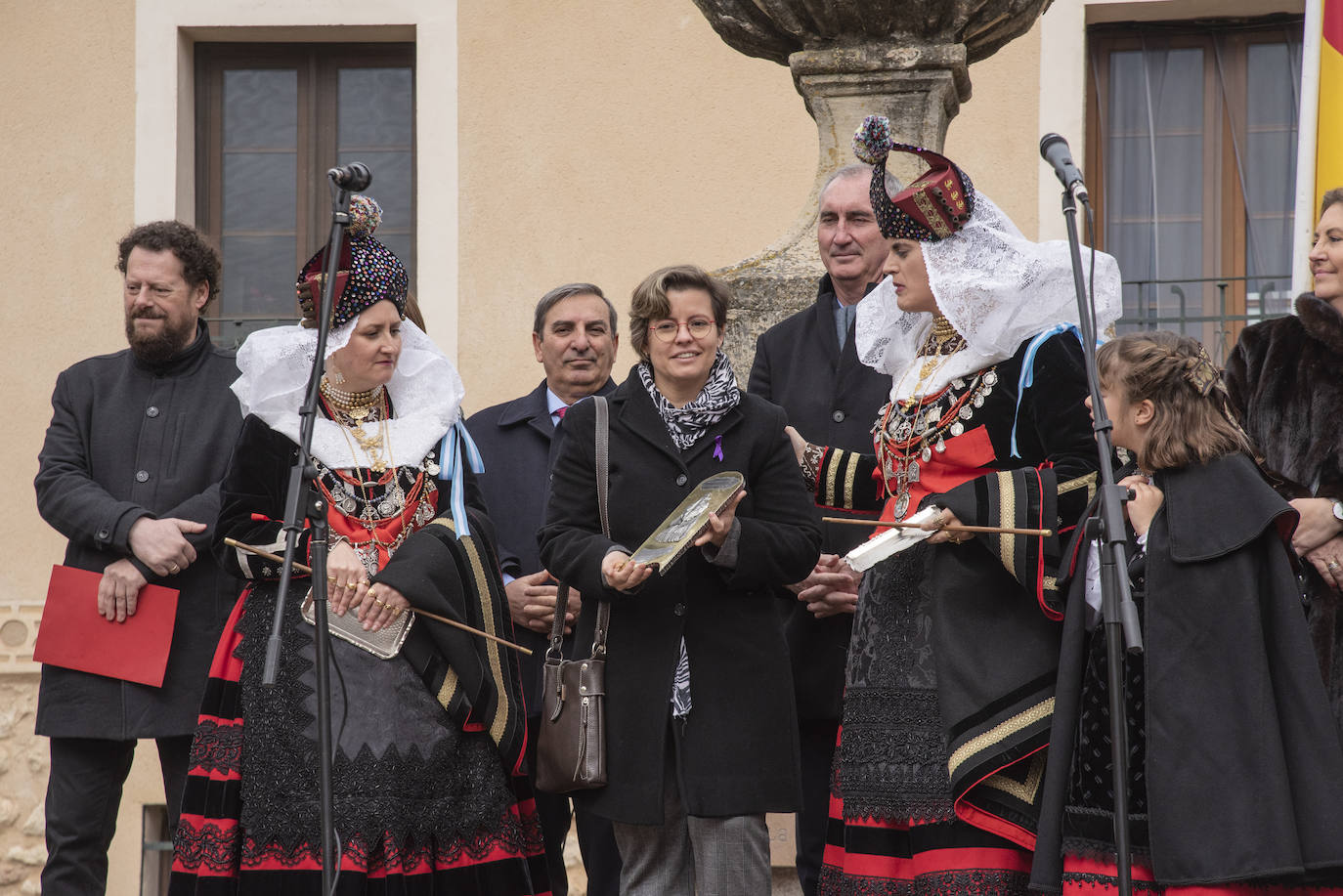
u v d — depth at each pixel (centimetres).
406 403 413
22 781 796
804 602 438
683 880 398
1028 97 812
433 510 405
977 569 369
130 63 853
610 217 835
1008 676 360
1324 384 444
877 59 527
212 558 484
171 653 478
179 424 498
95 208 851
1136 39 838
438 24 850
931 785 364
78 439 502
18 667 805
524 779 418
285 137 877
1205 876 329
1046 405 370
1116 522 331
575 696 391
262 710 384
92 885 489
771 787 387
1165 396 357
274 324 869
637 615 392
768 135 830
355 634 386
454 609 390
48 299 848
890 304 411
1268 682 337
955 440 380
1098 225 837
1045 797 347
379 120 877
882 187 388
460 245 843
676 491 398
